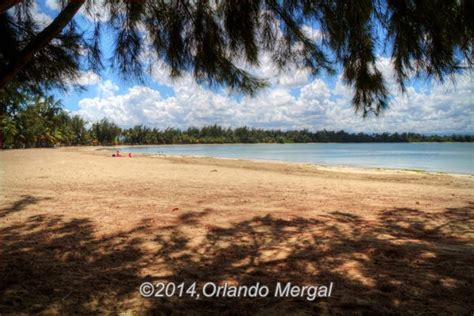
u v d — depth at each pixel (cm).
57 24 249
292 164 2216
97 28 299
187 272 308
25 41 278
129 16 290
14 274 299
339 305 241
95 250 373
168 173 1310
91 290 267
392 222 514
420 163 2639
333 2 222
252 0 253
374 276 295
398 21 205
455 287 270
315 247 385
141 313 231
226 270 313
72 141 9462
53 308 237
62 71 303
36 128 6238
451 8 190
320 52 261
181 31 288
